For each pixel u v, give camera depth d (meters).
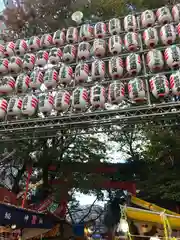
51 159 14.79
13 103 8.70
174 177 11.98
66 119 8.37
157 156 12.84
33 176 16.27
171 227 7.68
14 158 14.41
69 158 15.68
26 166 14.48
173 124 8.05
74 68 9.61
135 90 7.65
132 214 7.64
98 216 18.50
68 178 14.21
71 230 15.03
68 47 9.73
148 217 7.63
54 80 8.97
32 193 14.95
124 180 15.00
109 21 10.05
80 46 9.51
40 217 9.69
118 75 8.45
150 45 8.72
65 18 14.88
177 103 7.39
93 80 8.71
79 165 14.55
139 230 8.00
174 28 8.77
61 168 14.60
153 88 7.56
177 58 7.77
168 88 7.50
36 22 14.98
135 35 9.02
